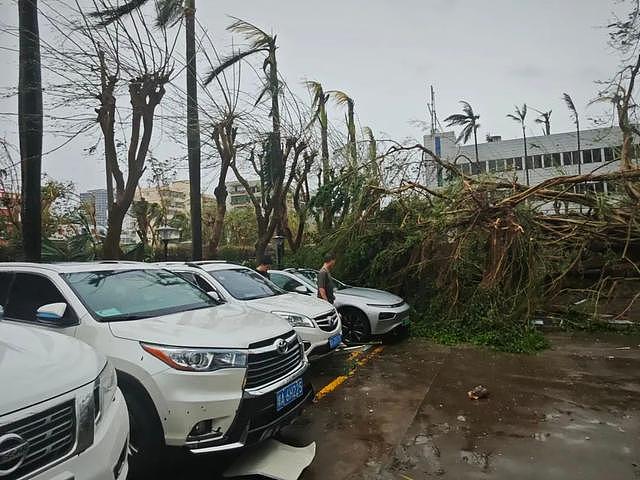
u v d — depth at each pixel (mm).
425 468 3637
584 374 6059
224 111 11289
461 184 10055
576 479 3391
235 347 3414
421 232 9875
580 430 4281
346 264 10750
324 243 11500
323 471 3600
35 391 2047
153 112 9203
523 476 3463
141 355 3293
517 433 4254
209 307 4426
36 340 2674
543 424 4449
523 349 7324
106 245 9141
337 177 11844
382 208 11141
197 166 10953
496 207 8930
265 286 7113
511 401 5125
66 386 2195
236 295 6355
